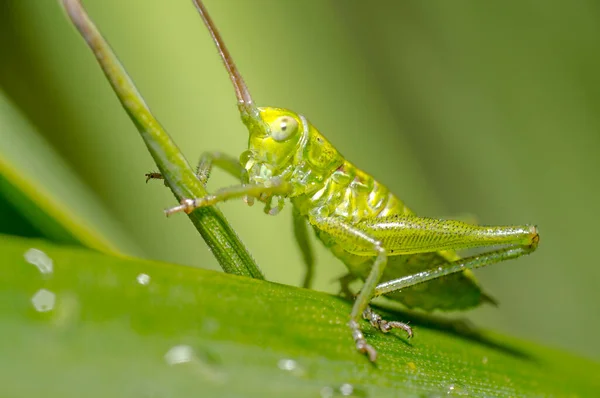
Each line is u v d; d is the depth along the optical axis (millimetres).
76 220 70
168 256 83
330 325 68
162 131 68
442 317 79
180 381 57
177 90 82
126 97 68
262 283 68
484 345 75
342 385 67
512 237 78
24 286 54
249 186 75
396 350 70
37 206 69
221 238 70
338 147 87
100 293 58
